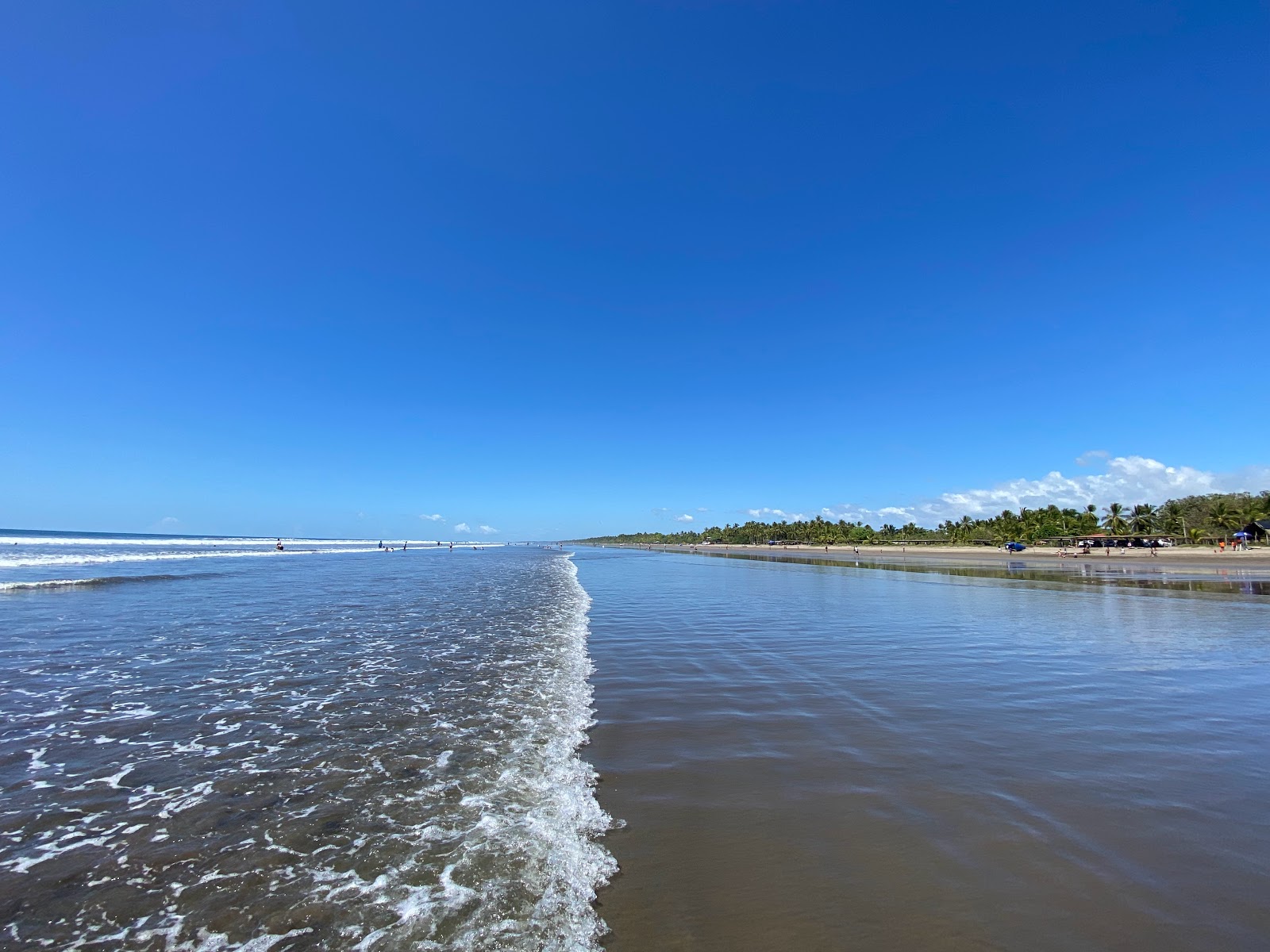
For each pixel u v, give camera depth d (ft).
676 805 18.43
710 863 15.14
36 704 29.17
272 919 12.90
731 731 25.38
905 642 46.44
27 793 19.24
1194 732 24.71
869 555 277.64
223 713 27.94
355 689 32.30
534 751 23.13
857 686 32.83
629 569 163.32
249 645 44.50
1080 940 12.19
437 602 73.56
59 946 12.05
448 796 19.12
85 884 14.17
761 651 42.91
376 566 160.76
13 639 46.42
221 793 19.22
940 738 24.32
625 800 18.85
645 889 14.05
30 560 141.08
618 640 47.57
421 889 14.01
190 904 13.42
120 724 26.32
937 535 467.93
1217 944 12.05
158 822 17.26
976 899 13.61
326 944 12.09
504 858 15.34
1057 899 13.57
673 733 25.21
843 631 51.65
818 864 15.08
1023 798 18.70
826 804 18.40
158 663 38.27
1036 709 28.22
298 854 15.55
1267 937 12.25
